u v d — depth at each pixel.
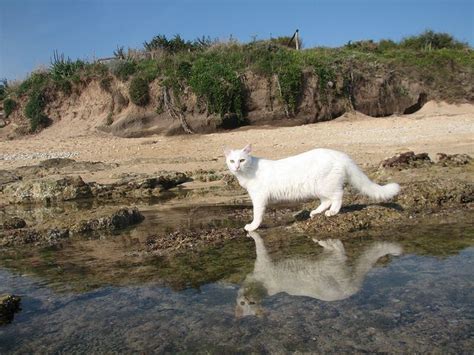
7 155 19.80
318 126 22.47
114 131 24.16
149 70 24.84
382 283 4.69
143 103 24.28
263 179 7.34
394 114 26.03
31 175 15.35
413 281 4.70
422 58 28.02
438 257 5.44
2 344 3.83
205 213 9.36
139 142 21.17
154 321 4.09
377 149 16.30
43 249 7.02
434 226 6.97
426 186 8.77
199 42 29.06
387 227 7.04
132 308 4.40
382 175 11.59
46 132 25.97
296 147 17.53
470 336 3.59
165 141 21.17
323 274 5.06
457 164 11.99
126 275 5.43
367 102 25.64
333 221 7.16
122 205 11.01
